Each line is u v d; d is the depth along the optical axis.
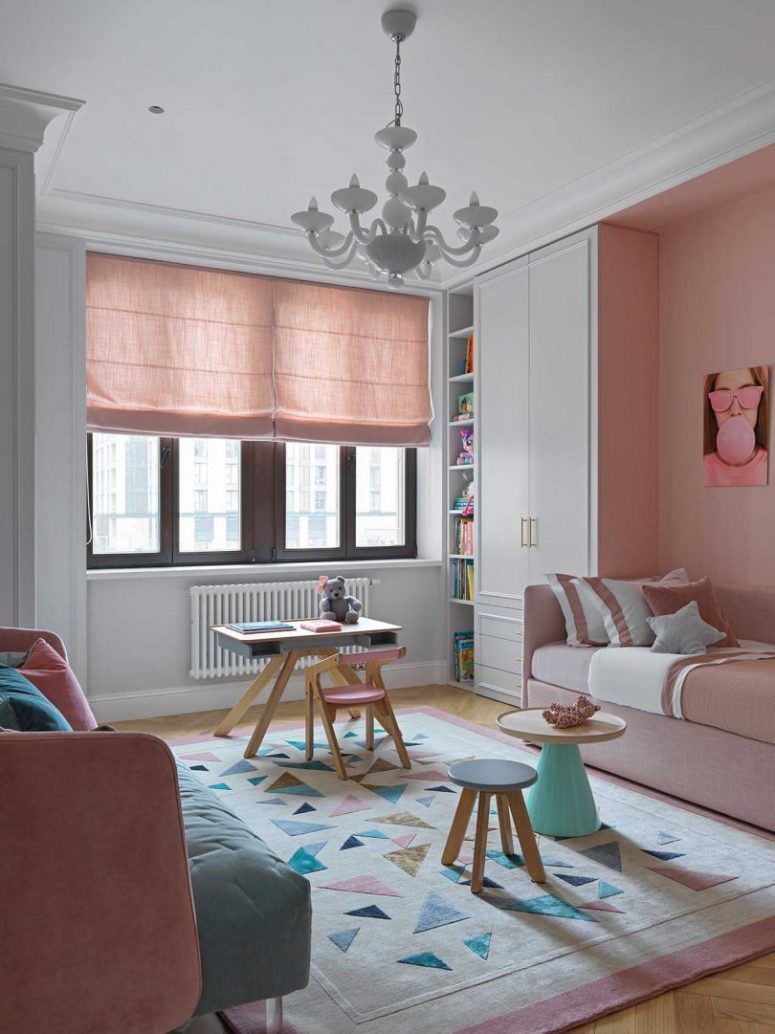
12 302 3.31
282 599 5.23
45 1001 1.45
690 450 4.54
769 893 2.61
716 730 3.29
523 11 2.80
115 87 3.29
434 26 2.88
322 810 3.33
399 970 2.18
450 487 5.89
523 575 5.05
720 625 3.92
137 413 4.93
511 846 2.90
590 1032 1.94
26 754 1.41
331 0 2.73
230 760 4.01
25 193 3.34
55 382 4.61
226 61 3.10
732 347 4.30
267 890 1.76
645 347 4.66
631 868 2.79
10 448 3.30
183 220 4.71
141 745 1.48
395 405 5.80
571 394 4.68
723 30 2.94
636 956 2.25
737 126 3.60
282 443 5.58
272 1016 1.86
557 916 2.47
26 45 2.99
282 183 4.29
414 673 5.82
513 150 3.92
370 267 3.31
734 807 3.21
